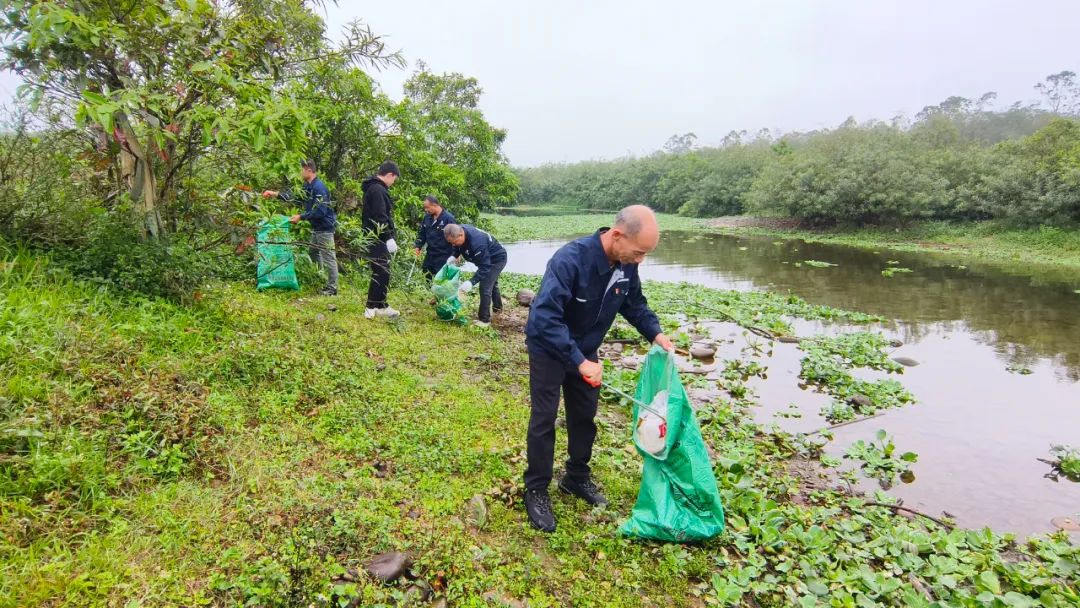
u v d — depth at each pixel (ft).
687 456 10.56
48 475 8.64
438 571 9.00
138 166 16.08
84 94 11.73
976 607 9.62
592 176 178.19
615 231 9.88
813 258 63.82
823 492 13.97
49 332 11.84
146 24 13.96
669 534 10.53
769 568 10.52
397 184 35.58
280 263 21.44
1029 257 61.57
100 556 7.89
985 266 56.75
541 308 10.03
